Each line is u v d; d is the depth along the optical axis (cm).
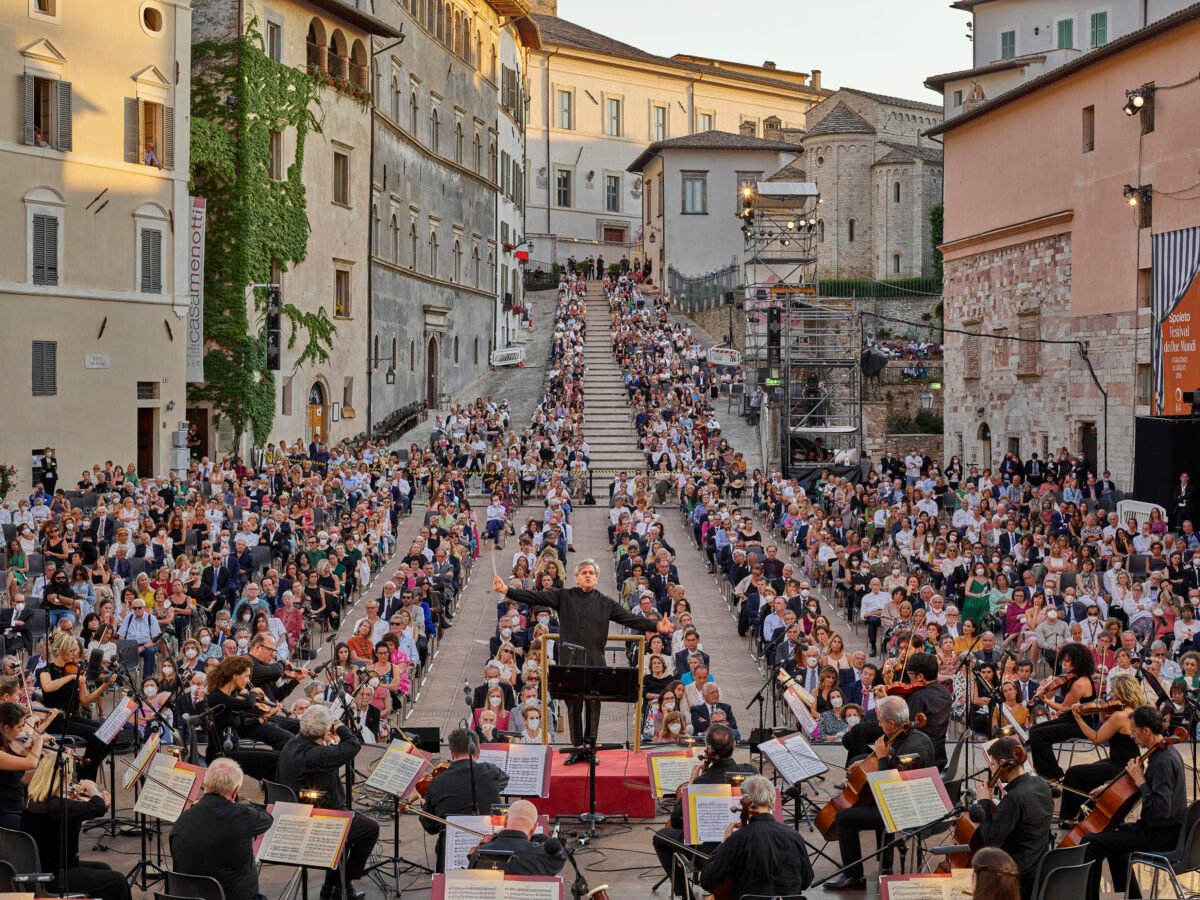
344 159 5200
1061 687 1488
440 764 1393
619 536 3594
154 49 4128
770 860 1094
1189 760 1627
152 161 4144
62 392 3869
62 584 2494
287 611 2570
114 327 4019
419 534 3406
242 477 3881
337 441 5141
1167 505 3372
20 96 3750
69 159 3881
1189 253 3731
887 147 8394
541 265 9675
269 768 1454
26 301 3772
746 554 3120
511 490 4197
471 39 6950
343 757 1267
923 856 1262
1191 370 3697
